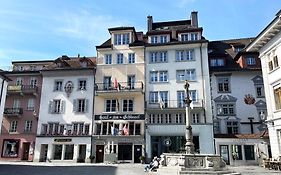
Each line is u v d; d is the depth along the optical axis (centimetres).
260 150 2778
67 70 3534
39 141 3334
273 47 2422
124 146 3178
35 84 3666
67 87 3516
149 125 3152
